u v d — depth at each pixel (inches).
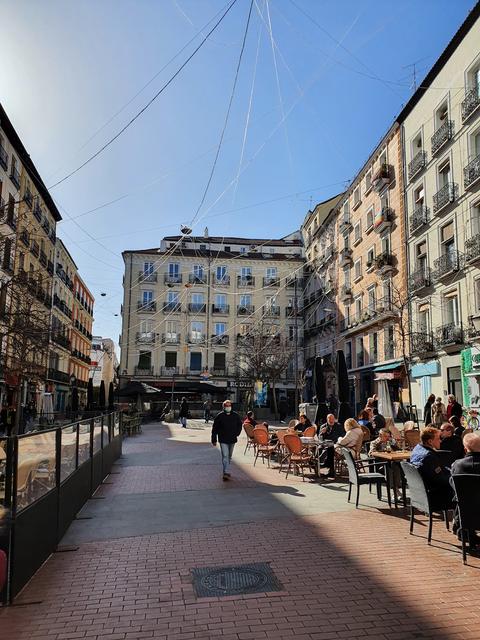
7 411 861.8
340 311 1649.9
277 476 432.1
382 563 204.5
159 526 269.6
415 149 1136.2
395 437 482.0
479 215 882.8
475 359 852.0
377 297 1334.9
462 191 919.0
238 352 1913.1
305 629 149.3
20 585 180.4
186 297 2151.8
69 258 1968.5
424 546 227.0
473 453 224.8
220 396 1838.1
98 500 339.3
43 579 193.8
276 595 173.9
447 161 984.9
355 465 311.4
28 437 191.6
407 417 956.6
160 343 2108.8
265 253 2283.5
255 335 1868.8
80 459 310.7
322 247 1897.1
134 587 184.5
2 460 177.5
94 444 369.4
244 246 2287.2
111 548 231.9
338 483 394.6
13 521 176.1
